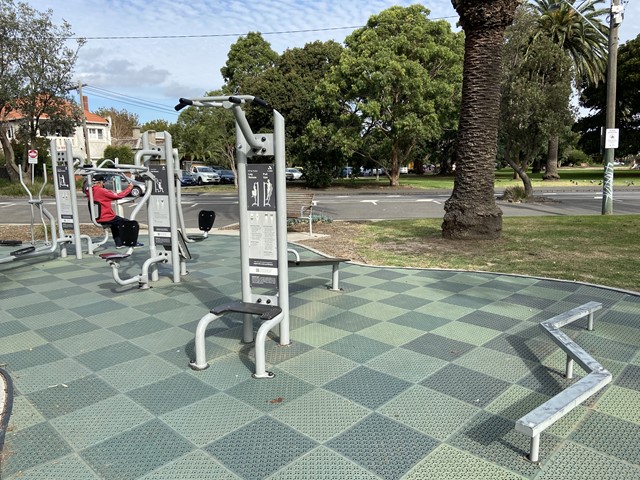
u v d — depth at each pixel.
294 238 10.26
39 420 2.95
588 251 8.23
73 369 3.69
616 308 5.09
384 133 29.41
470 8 8.41
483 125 8.84
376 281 6.38
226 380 3.48
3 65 27.28
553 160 34.16
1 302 5.51
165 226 6.25
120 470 2.45
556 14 28.59
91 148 54.62
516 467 2.46
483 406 3.09
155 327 4.64
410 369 3.65
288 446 2.66
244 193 3.86
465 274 6.70
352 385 3.39
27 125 29.45
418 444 2.67
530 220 12.60
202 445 2.67
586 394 2.70
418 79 25.88
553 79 16.98
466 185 9.11
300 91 31.33
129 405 3.12
